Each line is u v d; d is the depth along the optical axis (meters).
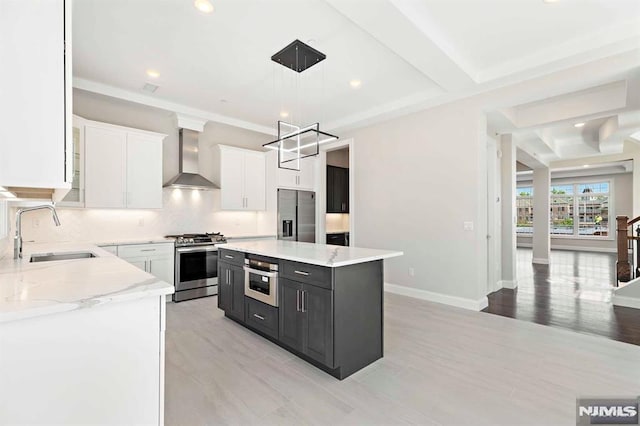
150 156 4.38
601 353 2.69
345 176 7.50
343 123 5.24
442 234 4.26
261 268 2.96
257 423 1.79
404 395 2.08
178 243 4.32
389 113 4.64
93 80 3.80
